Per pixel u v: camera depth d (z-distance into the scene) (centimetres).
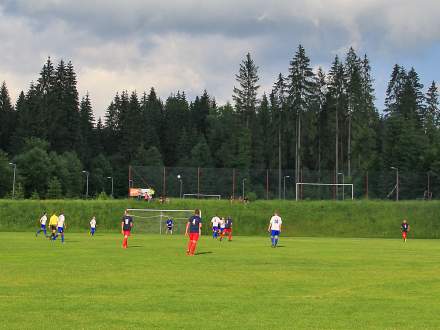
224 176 8506
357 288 1805
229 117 15375
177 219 7369
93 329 1213
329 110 11931
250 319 1320
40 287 1753
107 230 7150
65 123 14088
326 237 6750
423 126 13025
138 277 2002
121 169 14688
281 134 12212
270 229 3944
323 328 1239
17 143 13788
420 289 1794
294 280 1973
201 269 2277
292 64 11062
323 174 8644
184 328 1227
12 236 5225
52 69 14125
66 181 12206
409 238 6831
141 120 15775
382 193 8431
